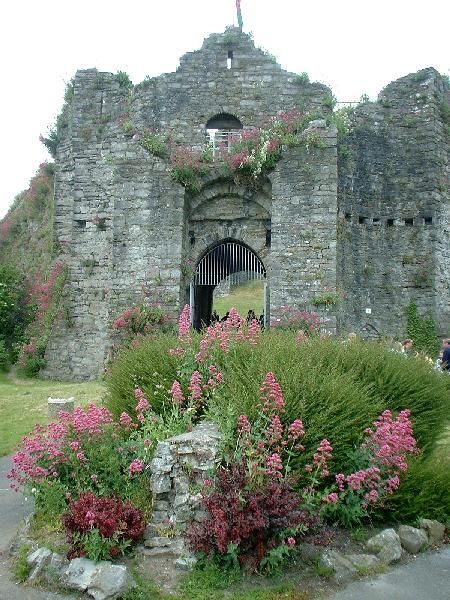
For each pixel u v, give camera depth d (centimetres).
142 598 595
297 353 962
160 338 1203
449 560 695
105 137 2186
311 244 1817
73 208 2195
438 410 997
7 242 2778
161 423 830
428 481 780
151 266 1859
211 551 651
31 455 770
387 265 2159
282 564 655
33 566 650
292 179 1842
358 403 821
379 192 2192
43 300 2266
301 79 1972
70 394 1661
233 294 4338
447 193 2208
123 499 738
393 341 1953
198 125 1972
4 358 2267
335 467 761
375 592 621
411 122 2211
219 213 1948
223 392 844
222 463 711
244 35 2008
